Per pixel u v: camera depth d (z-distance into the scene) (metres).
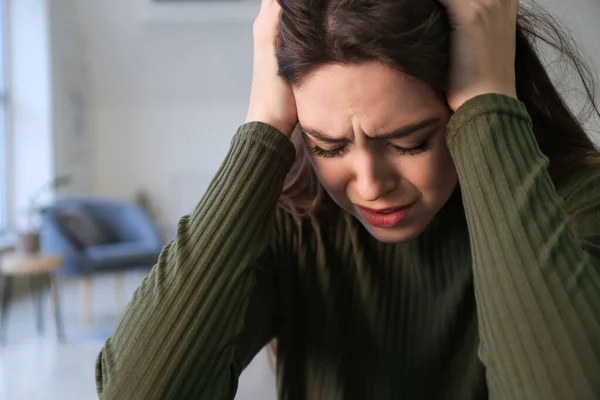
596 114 0.69
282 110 0.58
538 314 0.45
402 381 0.65
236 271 0.54
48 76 5.00
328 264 0.68
